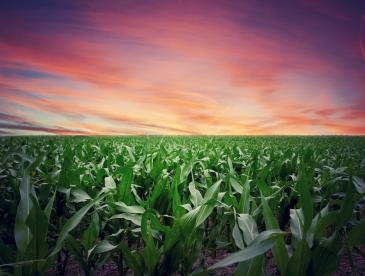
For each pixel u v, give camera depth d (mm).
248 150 9844
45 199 2889
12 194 3400
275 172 4258
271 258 3059
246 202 2133
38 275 1424
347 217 1550
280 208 3131
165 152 5113
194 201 2324
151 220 1788
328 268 1486
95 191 3172
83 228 3273
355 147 15977
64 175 2971
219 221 3012
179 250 1677
